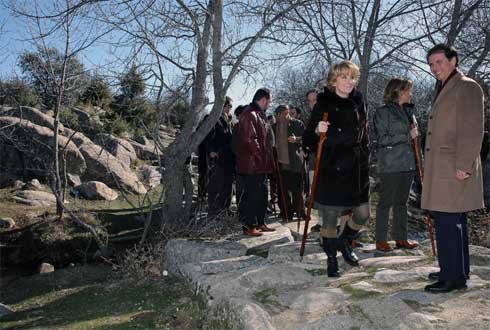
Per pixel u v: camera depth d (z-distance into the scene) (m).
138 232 8.21
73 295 5.25
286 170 7.01
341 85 3.77
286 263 4.58
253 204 5.75
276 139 7.05
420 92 9.43
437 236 3.52
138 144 15.76
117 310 4.31
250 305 3.38
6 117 11.55
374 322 3.07
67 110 9.70
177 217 6.71
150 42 6.33
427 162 3.55
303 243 4.55
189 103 7.13
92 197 10.61
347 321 3.10
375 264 4.42
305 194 7.34
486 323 2.88
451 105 3.40
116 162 12.53
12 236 8.34
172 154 6.69
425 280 3.85
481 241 6.72
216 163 6.70
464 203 3.38
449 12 8.21
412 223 8.03
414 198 9.23
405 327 2.92
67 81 8.42
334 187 3.83
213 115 6.41
